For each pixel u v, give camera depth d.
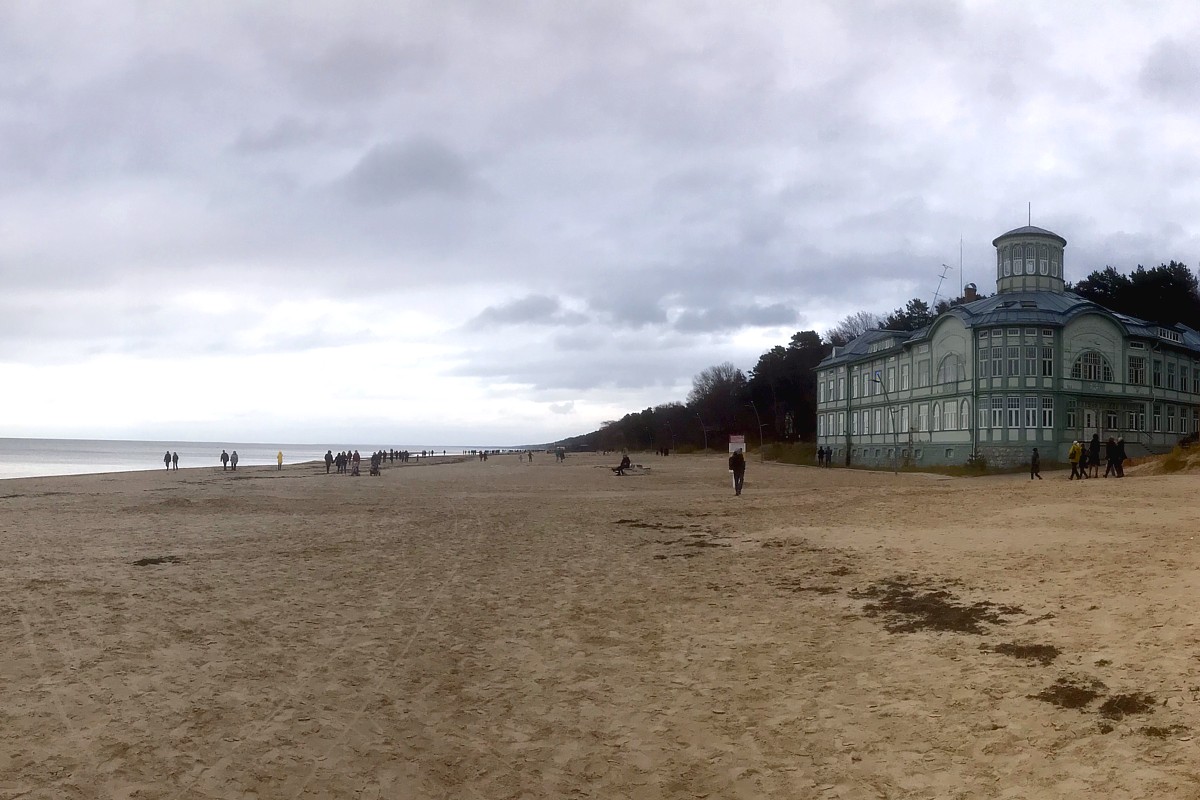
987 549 15.86
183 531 24.62
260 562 18.28
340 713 8.38
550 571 16.91
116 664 10.01
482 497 39.75
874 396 78.94
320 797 6.48
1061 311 62.28
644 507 31.59
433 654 10.59
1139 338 65.12
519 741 7.68
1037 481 37.81
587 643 11.12
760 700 8.62
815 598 13.31
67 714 8.23
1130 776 6.07
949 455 65.88
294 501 37.25
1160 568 12.37
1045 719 7.35
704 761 7.15
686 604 13.38
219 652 10.62
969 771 6.56
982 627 10.56
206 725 7.97
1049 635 9.77
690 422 177.25
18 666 9.90
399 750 7.45
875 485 43.66
